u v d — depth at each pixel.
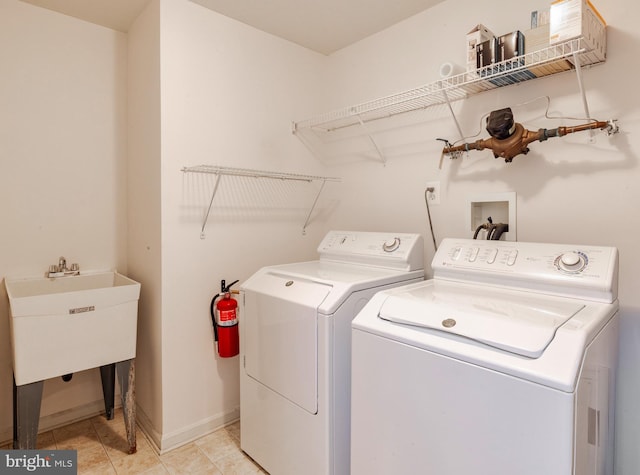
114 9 2.04
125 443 1.98
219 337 2.00
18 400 1.57
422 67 2.05
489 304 1.19
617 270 1.27
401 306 1.23
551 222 1.61
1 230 1.96
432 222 2.04
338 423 1.45
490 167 1.79
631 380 1.41
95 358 1.74
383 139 2.27
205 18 2.02
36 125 2.03
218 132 2.08
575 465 0.85
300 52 2.47
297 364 1.52
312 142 2.56
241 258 2.21
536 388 0.87
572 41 1.27
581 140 1.52
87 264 2.21
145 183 2.04
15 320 1.53
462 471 1.00
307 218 2.57
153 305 1.97
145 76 2.02
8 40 1.94
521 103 1.69
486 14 1.78
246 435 1.84
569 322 1.01
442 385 1.04
